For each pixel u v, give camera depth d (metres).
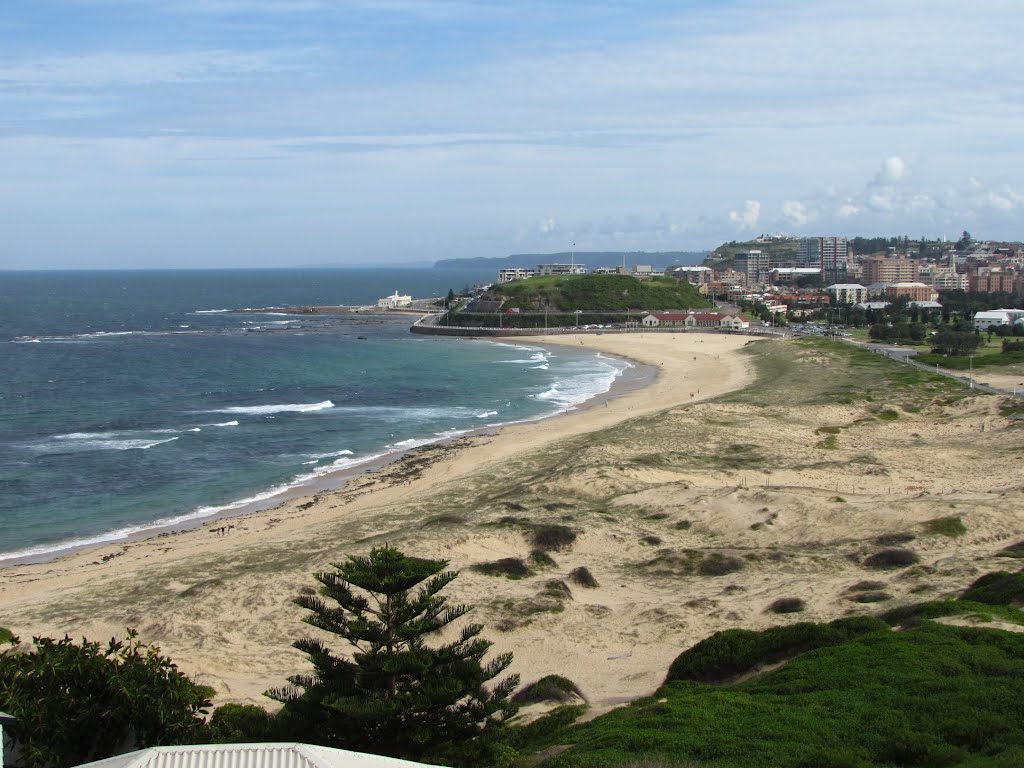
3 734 22.14
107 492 68.44
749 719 25.05
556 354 168.88
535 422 96.06
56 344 175.75
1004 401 87.81
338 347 179.50
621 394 115.62
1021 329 174.75
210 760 18.53
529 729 28.30
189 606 40.84
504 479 67.81
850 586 40.12
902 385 103.56
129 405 105.75
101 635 38.44
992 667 26.94
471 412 103.06
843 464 66.94
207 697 27.75
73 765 22.52
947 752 21.75
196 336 198.62
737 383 119.31
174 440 86.12
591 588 43.47
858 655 29.25
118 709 22.86
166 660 25.64
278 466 76.94
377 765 18.92
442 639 36.91
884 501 54.72
